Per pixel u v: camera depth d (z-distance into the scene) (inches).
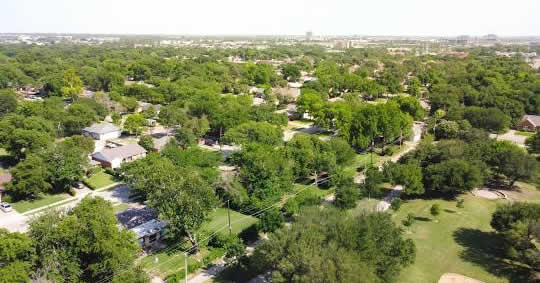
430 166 3083.2
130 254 1855.3
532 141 4010.8
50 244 1758.1
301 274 1631.4
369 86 7017.7
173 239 2421.3
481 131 4163.4
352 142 3971.5
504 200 3026.6
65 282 1732.3
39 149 3516.2
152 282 2011.6
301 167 3196.4
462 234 2495.1
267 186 2797.7
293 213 2647.6
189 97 5915.4
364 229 1887.3
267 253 1800.0
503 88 6176.2
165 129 5032.0
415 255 2124.8
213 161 3314.5
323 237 1812.3
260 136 3848.4
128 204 2940.5
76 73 7642.7
